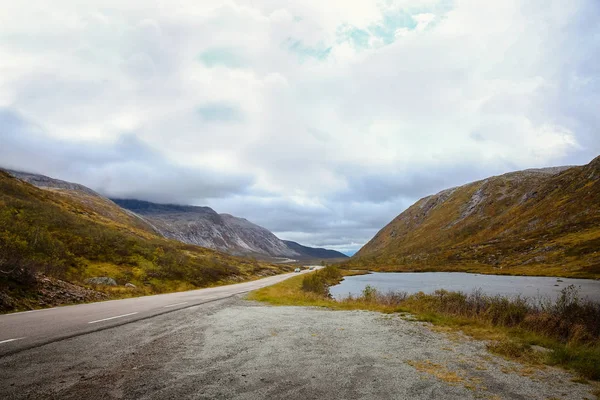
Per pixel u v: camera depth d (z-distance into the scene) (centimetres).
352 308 1761
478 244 15900
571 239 11288
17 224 3925
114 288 2852
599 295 4000
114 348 792
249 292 2964
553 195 17950
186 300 2164
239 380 602
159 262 4938
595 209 13650
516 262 11081
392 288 5528
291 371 661
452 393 568
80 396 505
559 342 1059
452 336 1045
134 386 555
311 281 4344
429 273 11212
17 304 1517
